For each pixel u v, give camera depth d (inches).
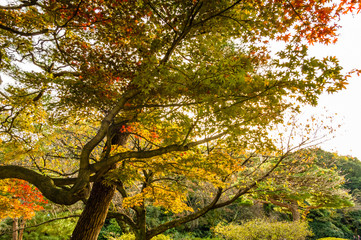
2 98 167.0
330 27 103.1
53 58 170.2
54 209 388.8
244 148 153.6
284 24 112.0
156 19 125.2
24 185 180.9
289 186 237.8
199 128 113.3
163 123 119.2
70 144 247.6
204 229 697.6
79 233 167.0
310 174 286.5
